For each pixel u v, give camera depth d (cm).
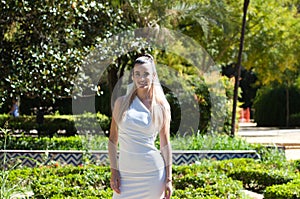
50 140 1259
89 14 1261
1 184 745
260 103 3228
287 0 2470
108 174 862
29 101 1977
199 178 845
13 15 1174
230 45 2345
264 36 2439
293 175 950
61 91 1202
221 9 1909
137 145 500
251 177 975
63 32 1199
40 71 1176
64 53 1188
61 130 1873
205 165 1014
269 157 1160
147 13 1529
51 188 752
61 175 912
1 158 1102
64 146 1216
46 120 2017
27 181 871
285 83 3158
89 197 716
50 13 1184
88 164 958
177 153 1146
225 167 1021
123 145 504
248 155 1197
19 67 1181
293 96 3212
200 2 1802
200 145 1178
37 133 1834
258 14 2358
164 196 510
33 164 1120
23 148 1192
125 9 1505
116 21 1286
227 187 771
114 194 513
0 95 1180
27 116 2064
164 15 1563
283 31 2472
